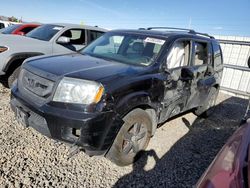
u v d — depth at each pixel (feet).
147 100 9.57
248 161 4.55
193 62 13.32
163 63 10.77
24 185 7.97
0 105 14.20
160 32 12.80
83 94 7.73
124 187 8.63
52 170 8.95
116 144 8.85
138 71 9.59
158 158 10.87
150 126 10.37
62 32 19.69
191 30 15.70
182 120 16.47
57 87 7.97
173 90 11.44
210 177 4.56
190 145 12.73
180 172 10.02
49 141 10.91
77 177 8.77
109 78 8.27
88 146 7.74
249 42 27.99
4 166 8.73
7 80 17.21
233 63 29.76
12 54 15.99
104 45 12.78
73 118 7.50
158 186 8.94
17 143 10.39
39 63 9.43
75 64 9.45
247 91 28.53
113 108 8.03
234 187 3.94
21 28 26.23
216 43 16.84
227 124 17.20
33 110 8.23
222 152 5.53
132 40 12.17
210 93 16.65
